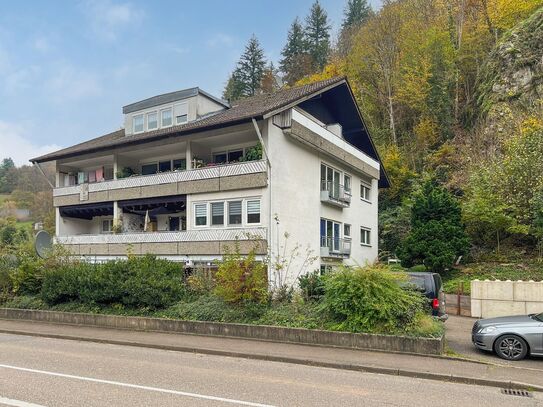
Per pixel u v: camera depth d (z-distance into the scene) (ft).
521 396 25.57
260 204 62.90
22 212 185.06
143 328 46.75
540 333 33.65
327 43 203.41
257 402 22.76
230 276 44.78
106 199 79.41
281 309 43.14
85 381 26.55
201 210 68.64
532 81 105.09
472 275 70.79
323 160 78.02
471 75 132.46
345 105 84.89
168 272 52.13
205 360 34.22
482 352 36.91
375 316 37.50
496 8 135.74
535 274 67.36
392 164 119.65
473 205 78.43
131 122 85.51
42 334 46.16
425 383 28.17
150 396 23.45
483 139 104.63
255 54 212.23
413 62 136.05
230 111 77.61
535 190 73.05
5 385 25.46
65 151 88.99
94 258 76.74
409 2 156.04
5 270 60.70
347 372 30.89
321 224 77.20
